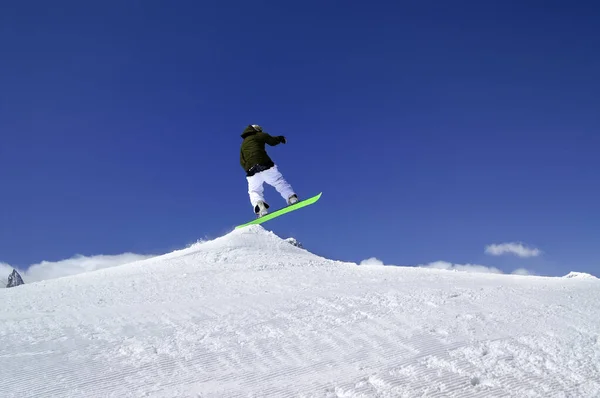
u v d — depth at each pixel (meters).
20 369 6.69
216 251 19.70
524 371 6.50
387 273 15.28
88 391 6.06
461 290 11.01
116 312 9.77
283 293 11.23
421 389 5.99
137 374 6.51
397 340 7.49
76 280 15.70
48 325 8.90
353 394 5.86
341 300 10.02
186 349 7.33
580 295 10.95
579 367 6.61
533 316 8.73
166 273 16.14
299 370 6.57
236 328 8.23
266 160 10.19
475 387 6.11
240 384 6.20
